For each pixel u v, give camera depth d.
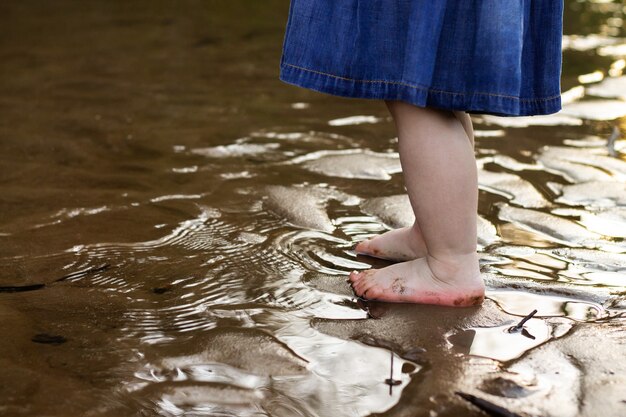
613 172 2.58
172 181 2.49
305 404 1.33
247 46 4.52
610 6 5.98
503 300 1.73
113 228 2.10
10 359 1.46
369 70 1.67
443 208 1.67
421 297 1.72
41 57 4.14
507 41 1.61
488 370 1.42
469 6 1.61
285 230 2.12
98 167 2.61
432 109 1.68
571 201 2.34
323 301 1.73
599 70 4.01
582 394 1.34
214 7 5.68
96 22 5.07
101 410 1.31
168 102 3.42
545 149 2.84
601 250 1.99
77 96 3.47
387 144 2.94
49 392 1.36
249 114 3.30
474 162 1.69
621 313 1.66
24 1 5.74
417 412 1.30
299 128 3.12
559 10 1.71
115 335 1.56
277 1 5.96
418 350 1.50
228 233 2.09
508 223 2.17
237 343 1.52
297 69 1.73
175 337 1.55
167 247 1.99
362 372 1.42
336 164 2.68
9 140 2.87
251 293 1.75
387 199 2.36
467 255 1.71
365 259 1.96
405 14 1.63
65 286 1.77
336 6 1.68
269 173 2.58
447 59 1.63
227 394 1.36
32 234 2.05
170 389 1.37
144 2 5.81
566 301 1.72
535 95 1.74
